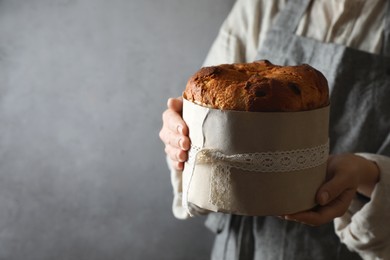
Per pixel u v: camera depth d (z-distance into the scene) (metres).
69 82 1.22
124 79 1.23
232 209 0.49
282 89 0.48
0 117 1.23
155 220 1.32
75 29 1.19
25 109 1.23
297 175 0.49
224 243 0.88
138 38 1.20
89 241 1.32
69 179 1.28
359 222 0.63
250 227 0.85
